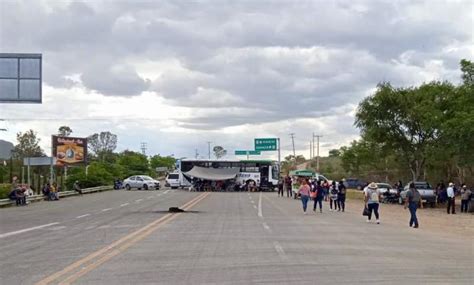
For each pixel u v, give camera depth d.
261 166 72.56
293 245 17.50
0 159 107.19
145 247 16.84
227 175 72.50
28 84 34.28
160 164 152.62
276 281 11.20
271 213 33.41
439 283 11.23
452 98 47.62
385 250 16.69
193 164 73.94
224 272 12.27
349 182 81.38
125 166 113.75
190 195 58.69
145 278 11.51
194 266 13.12
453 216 35.22
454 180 61.81
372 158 73.06
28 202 47.31
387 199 50.81
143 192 67.69
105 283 10.93
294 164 141.62
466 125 39.88
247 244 17.69
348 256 15.10
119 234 20.89
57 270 12.55
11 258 14.82
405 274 12.27
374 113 53.09
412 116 51.06
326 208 39.69
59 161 72.88
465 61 43.19
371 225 26.31
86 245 17.45
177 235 20.47
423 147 52.28
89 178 70.88
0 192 46.50
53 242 18.56
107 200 50.25
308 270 12.61
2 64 34.19
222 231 22.09
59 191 59.47
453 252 16.80
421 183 46.34
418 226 26.55
